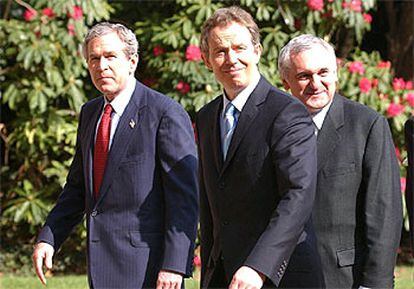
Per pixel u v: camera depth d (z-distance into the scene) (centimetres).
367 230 989
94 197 1052
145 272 1014
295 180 871
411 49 2595
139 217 1023
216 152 956
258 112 920
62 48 2125
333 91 1000
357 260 1001
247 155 911
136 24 2256
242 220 921
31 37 2083
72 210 1123
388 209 991
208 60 945
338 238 1000
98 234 1034
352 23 2141
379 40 2723
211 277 964
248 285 831
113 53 1019
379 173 996
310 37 1004
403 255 2520
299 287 907
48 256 1090
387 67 2233
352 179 1000
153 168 1027
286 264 862
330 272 999
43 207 2202
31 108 2091
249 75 924
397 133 2252
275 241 844
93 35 1023
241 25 911
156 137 1027
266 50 2155
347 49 2348
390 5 2609
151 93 1059
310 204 872
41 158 2264
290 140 888
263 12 2131
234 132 925
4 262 2291
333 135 1009
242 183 916
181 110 1051
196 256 2131
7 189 2308
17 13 2288
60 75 2120
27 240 2338
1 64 2231
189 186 1007
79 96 2136
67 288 1944
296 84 996
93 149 1066
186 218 997
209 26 920
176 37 2147
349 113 1022
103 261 1026
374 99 2166
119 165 1027
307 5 2159
